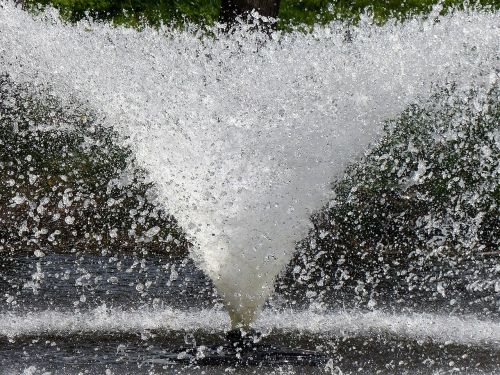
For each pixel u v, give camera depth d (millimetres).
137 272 11641
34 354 7883
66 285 11031
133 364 7648
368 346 8562
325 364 7887
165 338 8531
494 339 9023
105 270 11727
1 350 7984
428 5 17844
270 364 7801
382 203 13117
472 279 11992
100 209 13461
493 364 8102
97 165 13805
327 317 9625
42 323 9055
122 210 13320
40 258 12445
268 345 8422
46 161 14477
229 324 9148
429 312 10172
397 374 7676
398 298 10891
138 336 8586
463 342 8859
